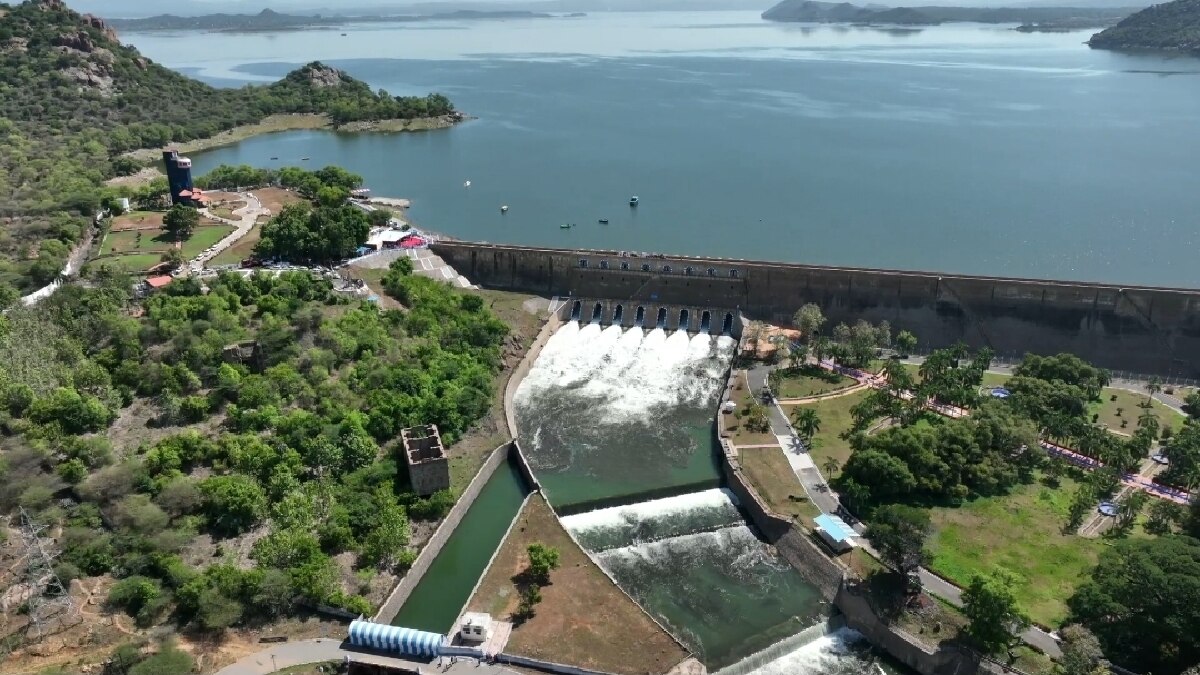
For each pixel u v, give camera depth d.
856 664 147.25
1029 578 157.88
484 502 193.12
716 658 148.00
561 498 193.88
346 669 136.00
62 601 140.62
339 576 156.38
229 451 183.62
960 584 156.50
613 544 178.25
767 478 193.12
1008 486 187.00
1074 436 199.12
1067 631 140.25
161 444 183.50
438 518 179.88
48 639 134.38
